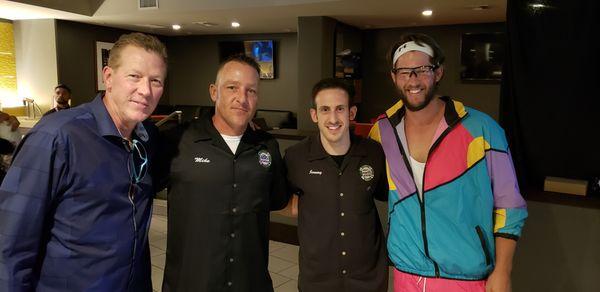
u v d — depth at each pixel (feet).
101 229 4.59
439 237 5.52
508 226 5.35
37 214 4.27
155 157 5.45
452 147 5.49
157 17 25.13
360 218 5.97
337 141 5.95
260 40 34.09
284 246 13.43
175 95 38.58
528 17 8.90
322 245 6.00
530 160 9.27
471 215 5.46
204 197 5.32
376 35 30.12
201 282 5.32
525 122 9.19
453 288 5.50
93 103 4.74
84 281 4.56
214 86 5.55
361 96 31.12
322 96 5.83
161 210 16.06
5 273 4.21
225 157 5.39
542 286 8.39
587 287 7.99
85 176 4.47
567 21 8.54
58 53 27.61
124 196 4.75
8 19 27.96
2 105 28.22
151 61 4.59
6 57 28.19
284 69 33.88
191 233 5.32
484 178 5.42
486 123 5.49
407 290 5.77
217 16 24.25
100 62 30.45
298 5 20.04
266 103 34.91
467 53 27.35
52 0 23.15
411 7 20.70
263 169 5.59
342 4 19.86
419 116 5.69
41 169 4.26
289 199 6.50
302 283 6.17
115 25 29.89
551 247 8.25
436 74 5.61
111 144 4.66
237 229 5.42
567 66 8.65
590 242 7.89
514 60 9.16
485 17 24.25
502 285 5.29
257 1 20.48
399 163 5.82
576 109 8.68
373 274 6.02
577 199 8.33
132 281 4.88
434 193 5.55
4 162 10.90
